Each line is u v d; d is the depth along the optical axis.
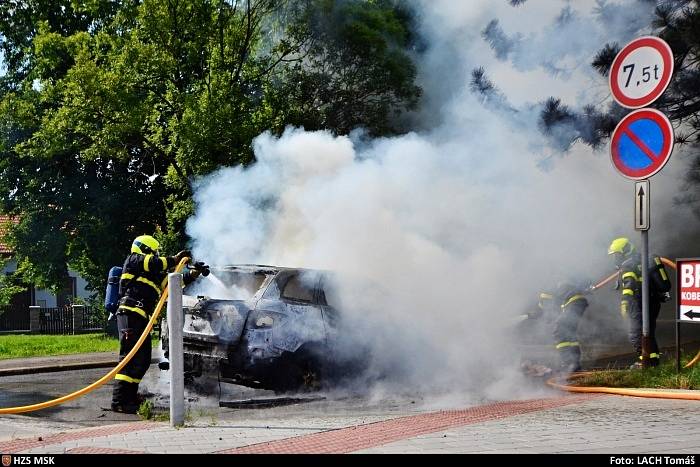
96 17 23.47
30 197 25.42
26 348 17.73
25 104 23.00
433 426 6.39
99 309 24.86
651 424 6.16
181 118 18.19
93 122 19.39
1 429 7.21
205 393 9.37
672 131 7.97
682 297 8.36
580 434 5.79
